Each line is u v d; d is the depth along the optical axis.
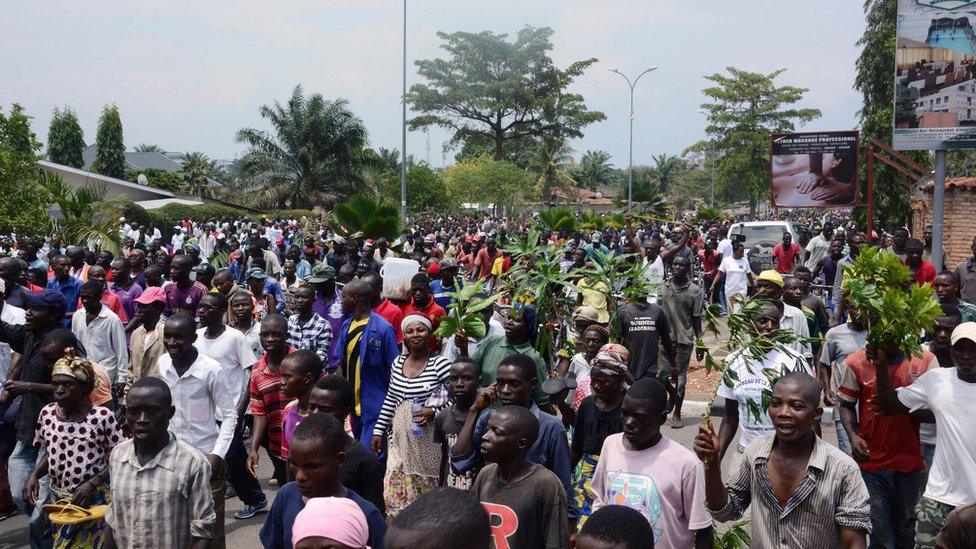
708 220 45.66
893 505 5.51
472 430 4.88
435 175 62.00
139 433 4.23
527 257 6.45
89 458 4.99
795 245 17.86
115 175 71.69
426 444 5.70
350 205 18.17
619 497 4.02
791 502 3.77
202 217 46.50
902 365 5.52
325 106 60.72
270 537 3.88
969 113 14.20
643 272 6.62
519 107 72.19
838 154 23.95
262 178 59.31
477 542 2.26
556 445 4.57
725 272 16.17
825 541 3.74
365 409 6.86
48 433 5.02
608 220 30.11
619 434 4.24
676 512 3.96
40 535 5.85
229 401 5.94
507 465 3.90
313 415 3.77
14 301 8.65
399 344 8.34
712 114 72.75
